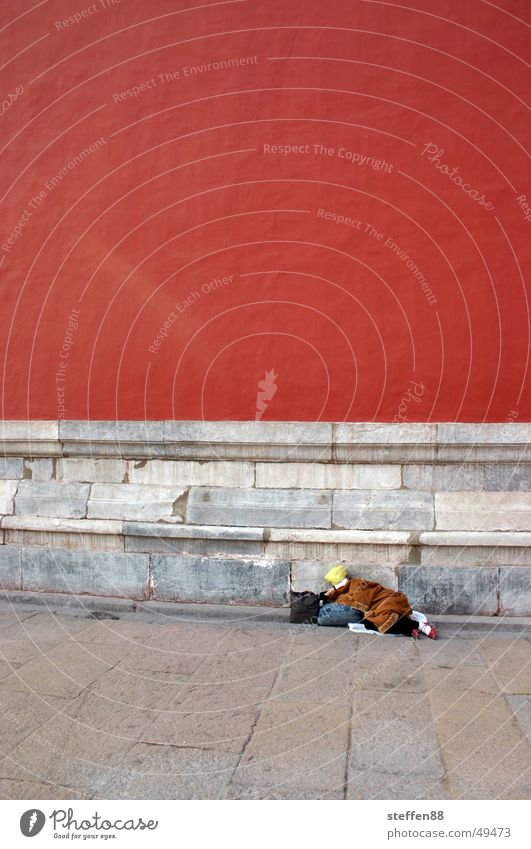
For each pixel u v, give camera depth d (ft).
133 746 14.14
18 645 20.29
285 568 23.62
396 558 23.25
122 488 25.40
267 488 24.47
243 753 13.78
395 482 23.80
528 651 19.72
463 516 23.11
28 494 26.05
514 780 12.71
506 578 22.45
